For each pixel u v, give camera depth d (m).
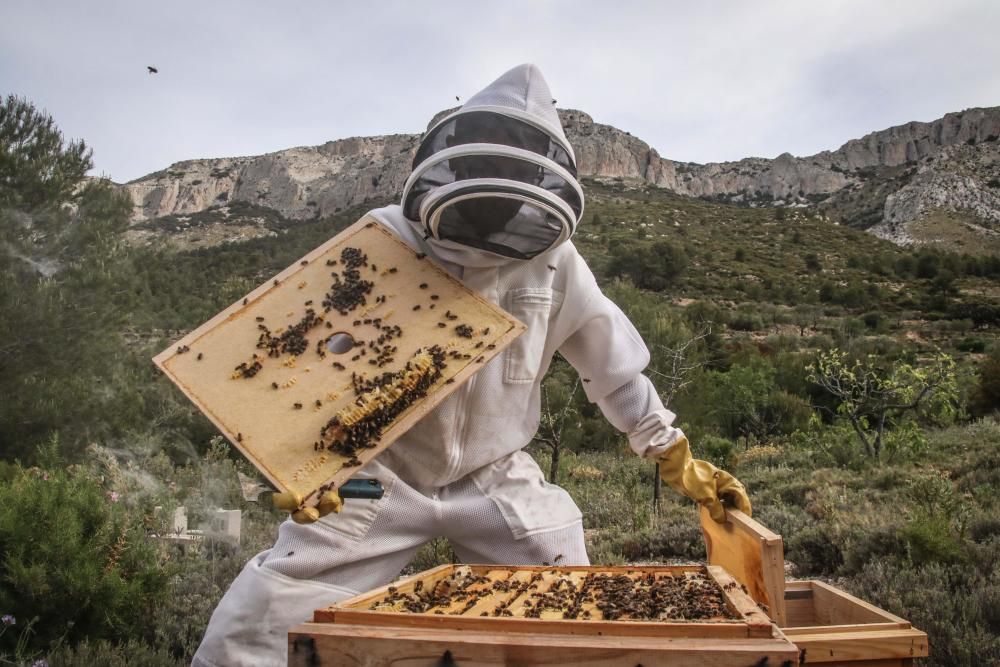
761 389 18.59
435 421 2.72
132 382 13.17
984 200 123.44
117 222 14.65
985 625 3.91
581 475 11.77
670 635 1.51
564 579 2.09
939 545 5.12
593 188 125.06
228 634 2.52
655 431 2.88
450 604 1.89
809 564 6.17
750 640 1.47
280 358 2.35
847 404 13.37
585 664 1.45
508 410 2.85
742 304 60.09
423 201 2.49
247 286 21.25
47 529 3.82
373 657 1.53
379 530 2.70
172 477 9.47
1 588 3.57
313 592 2.58
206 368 2.36
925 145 168.00
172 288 26.47
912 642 2.05
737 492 2.75
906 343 46.84
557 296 2.93
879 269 78.44
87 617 3.72
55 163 13.80
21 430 11.38
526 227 2.57
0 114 13.66
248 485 11.73
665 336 15.70
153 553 4.24
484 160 2.43
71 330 12.88
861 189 148.38
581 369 3.07
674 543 6.87
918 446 11.79
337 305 2.49
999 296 64.62
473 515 2.77
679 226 97.00
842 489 8.78
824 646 2.04
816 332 49.69
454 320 2.41
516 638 1.50
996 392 18.48
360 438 2.07
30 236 13.44
